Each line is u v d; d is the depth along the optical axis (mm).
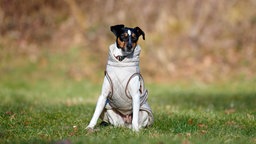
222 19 22500
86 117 9219
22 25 21984
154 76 19797
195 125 8430
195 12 22422
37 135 7273
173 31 21953
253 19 22625
